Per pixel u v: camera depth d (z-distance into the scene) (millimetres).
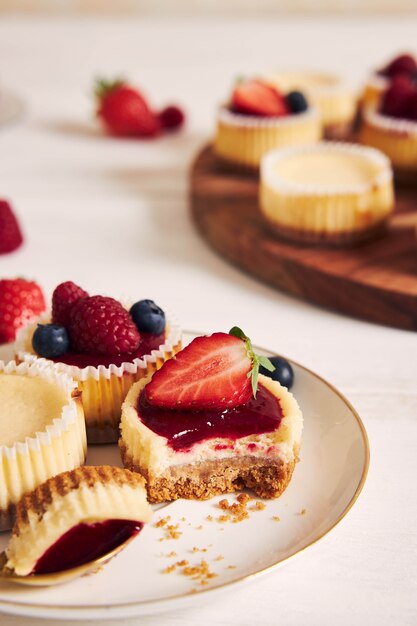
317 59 1138
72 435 506
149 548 478
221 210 738
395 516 505
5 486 488
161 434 506
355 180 705
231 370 507
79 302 547
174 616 465
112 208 784
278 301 669
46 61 1148
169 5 1332
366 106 910
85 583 461
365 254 677
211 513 498
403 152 775
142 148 890
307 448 523
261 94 801
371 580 477
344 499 493
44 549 459
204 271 702
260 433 507
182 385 507
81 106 999
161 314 557
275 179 688
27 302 611
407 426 559
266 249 680
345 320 650
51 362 537
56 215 772
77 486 474
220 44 1213
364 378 596
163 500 509
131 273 698
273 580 477
